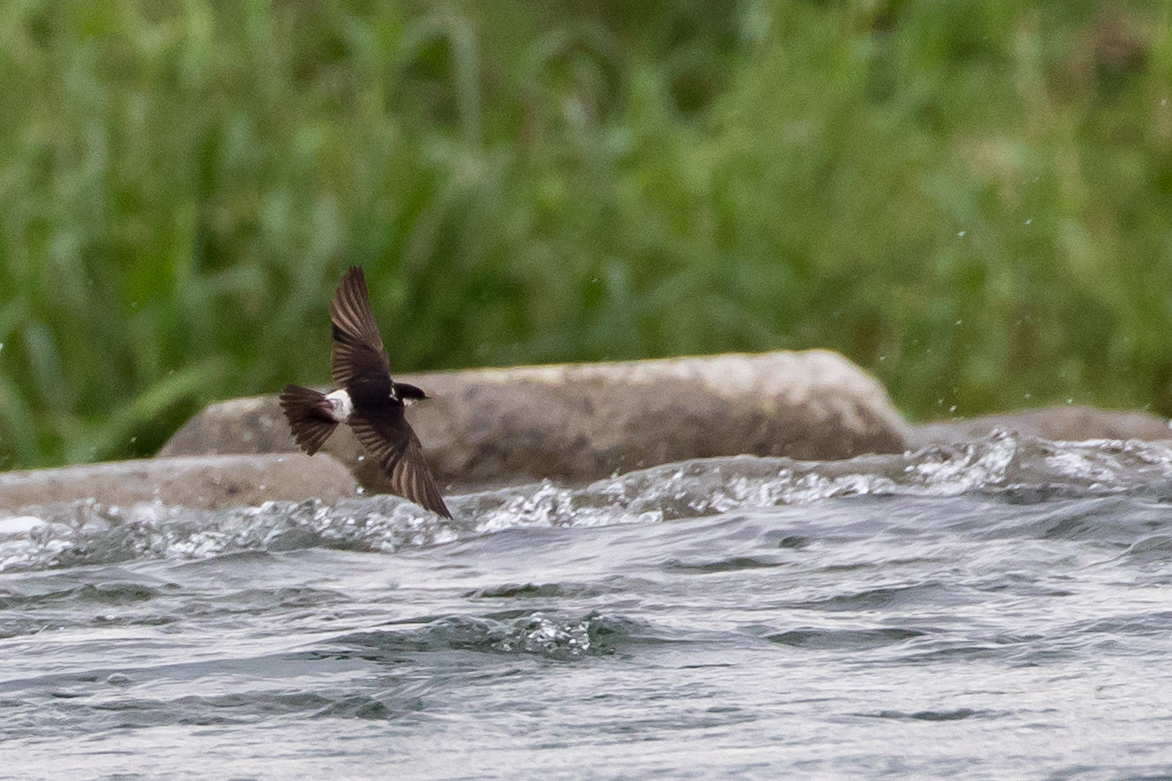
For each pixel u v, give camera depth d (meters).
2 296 18.28
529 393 15.22
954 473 12.59
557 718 6.94
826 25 22.67
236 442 15.01
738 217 20.75
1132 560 9.77
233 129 19.27
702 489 12.62
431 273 19.36
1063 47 24.14
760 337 20.19
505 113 22.20
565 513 12.34
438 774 6.14
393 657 8.05
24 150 18.84
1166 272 21.02
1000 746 6.32
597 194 20.66
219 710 7.21
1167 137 22.02
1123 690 7.10
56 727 6.98
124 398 18.36
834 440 15.41
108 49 19.48
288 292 19.14
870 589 9.38
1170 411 20.66
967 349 20.44
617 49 26.06
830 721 6.75
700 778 6.00
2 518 12.23
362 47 20.86
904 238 20.75
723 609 9.02
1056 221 21.06
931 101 22.78
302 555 11.23
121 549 11.48
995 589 9.23
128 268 18.44
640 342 20.02
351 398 6.56
